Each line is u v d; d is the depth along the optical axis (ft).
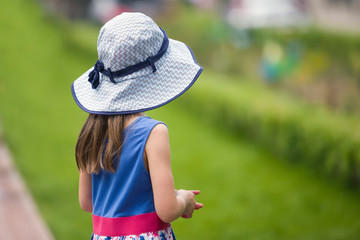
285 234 21.03
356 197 24.80
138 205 8.71
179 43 9.70
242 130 36.11
